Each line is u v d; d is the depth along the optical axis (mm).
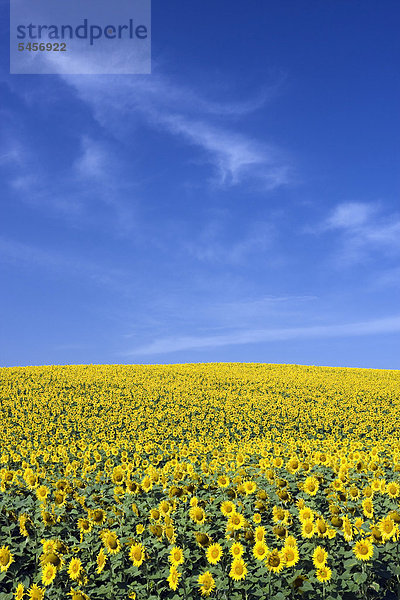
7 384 38906
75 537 8094
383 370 54688
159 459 13508
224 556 6816
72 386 39031
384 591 6539
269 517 7961
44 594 6215
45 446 18438
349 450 15188
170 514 7938
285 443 18828
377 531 6504
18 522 8328
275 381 44094
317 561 6137
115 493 9305
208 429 27000
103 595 6453
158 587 6656
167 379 43969
